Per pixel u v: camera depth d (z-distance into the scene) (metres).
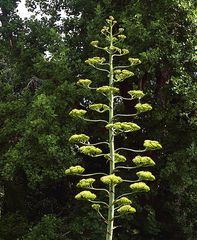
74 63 13.84
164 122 13.66
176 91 11.96
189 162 12.81
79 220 12.95
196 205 14.82
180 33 12.63
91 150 7.18
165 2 12.38
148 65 12.50
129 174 13.84
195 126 13.02
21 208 15.36
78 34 15.45
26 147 12.56
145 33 12.15
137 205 13.11
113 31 13.91
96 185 14.48
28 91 14.35
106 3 13.80
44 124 12.34
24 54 15.14
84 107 14.11
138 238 14.05
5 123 14.09
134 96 7.84
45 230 12.73
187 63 12.73
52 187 15.29
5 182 15.27
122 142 14.65
